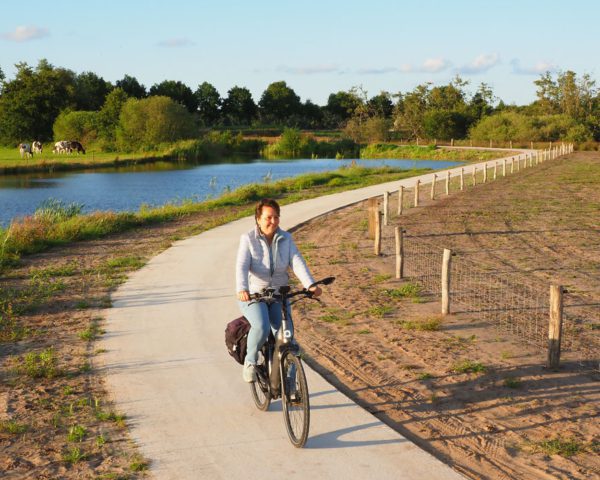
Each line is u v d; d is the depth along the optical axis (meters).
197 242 16.30
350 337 8.23
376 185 35.09
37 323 8.88
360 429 5.29
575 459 4.90
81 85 144.38
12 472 4.64
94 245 16.70
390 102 146.38
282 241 5.26
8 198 37.28
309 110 196.62
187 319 8.88
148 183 47.53
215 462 4.73
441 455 4.97
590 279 11.90
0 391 6.29
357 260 13.96
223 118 196.00
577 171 43.06
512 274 12.38
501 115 100.75
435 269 12.88
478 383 6.55
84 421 5.53
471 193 29.70
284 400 5.06
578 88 120.12
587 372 6.89
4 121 114.69
